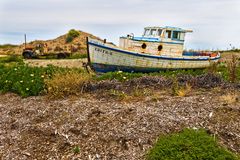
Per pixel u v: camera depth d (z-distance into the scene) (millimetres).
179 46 22891
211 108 10102
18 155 8320
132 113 9953
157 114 9719
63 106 11117
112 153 8086
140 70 21203
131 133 8742
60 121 9898
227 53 36844
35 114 10680
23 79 14648
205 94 11820
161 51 22234
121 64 20516
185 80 13750
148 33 23203
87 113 10266
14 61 30547
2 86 14125
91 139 8703
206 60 23719
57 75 13930
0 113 11047
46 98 12367
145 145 8250
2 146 8805
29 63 27828
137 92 12250
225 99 10836
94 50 19797
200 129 8727
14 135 9352
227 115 9625
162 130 8812
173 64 22031
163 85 13273
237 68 17062
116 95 12016
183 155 7359
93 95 12398
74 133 9094
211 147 7660
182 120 9297
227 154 7566
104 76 15453
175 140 7945
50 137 9023
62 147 8508
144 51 21891
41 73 16422
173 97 11508
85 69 20547
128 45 22328
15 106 11656
